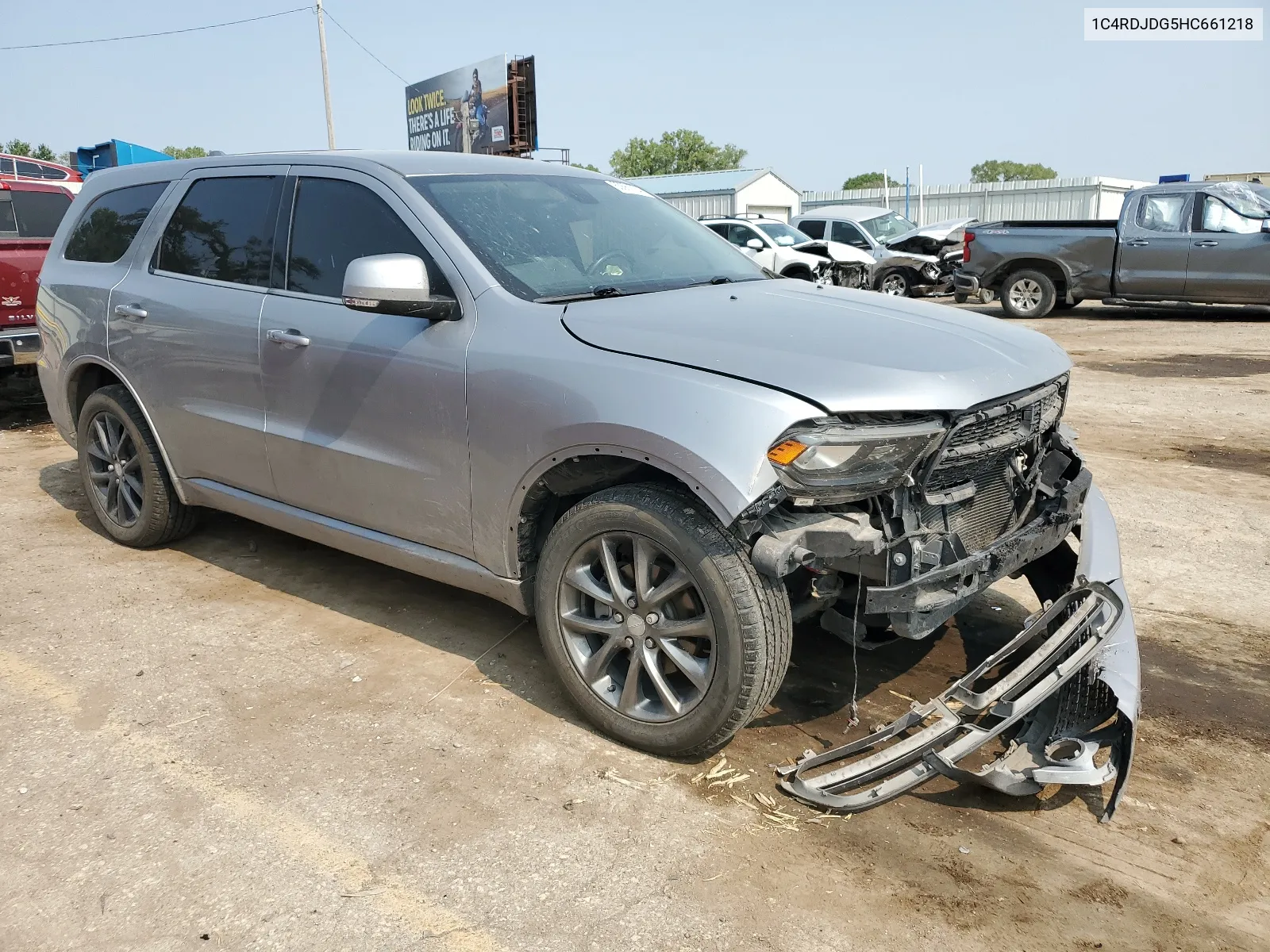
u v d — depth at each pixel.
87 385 4.97
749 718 2.87
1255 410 7.82
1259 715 3.33
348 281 3.14
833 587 2.94
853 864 2.57
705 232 4.39
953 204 40.72
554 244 3.60
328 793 2.86
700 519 2.77
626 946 2.28
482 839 2.66
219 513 5.48
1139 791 2.90
